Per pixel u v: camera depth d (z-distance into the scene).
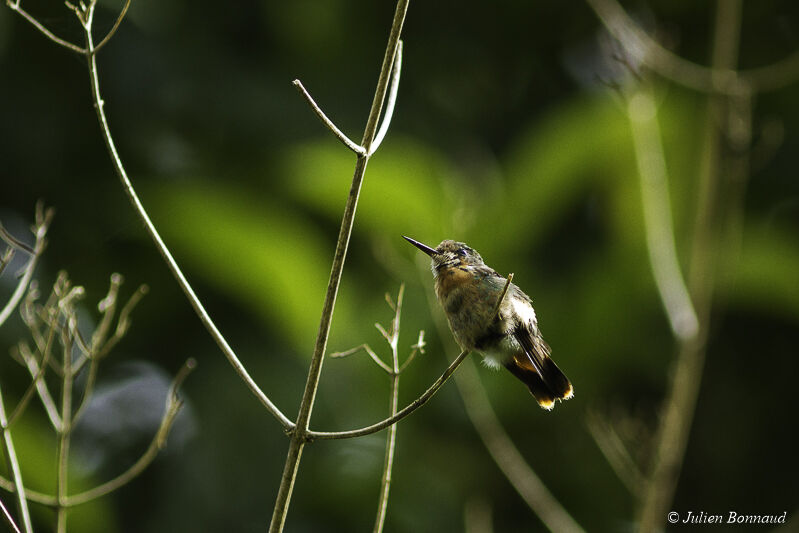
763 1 13.91
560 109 10.68
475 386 8.42
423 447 11.01
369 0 13.85
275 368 11.45
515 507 11.16
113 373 11.74
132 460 11.48
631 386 11.09
